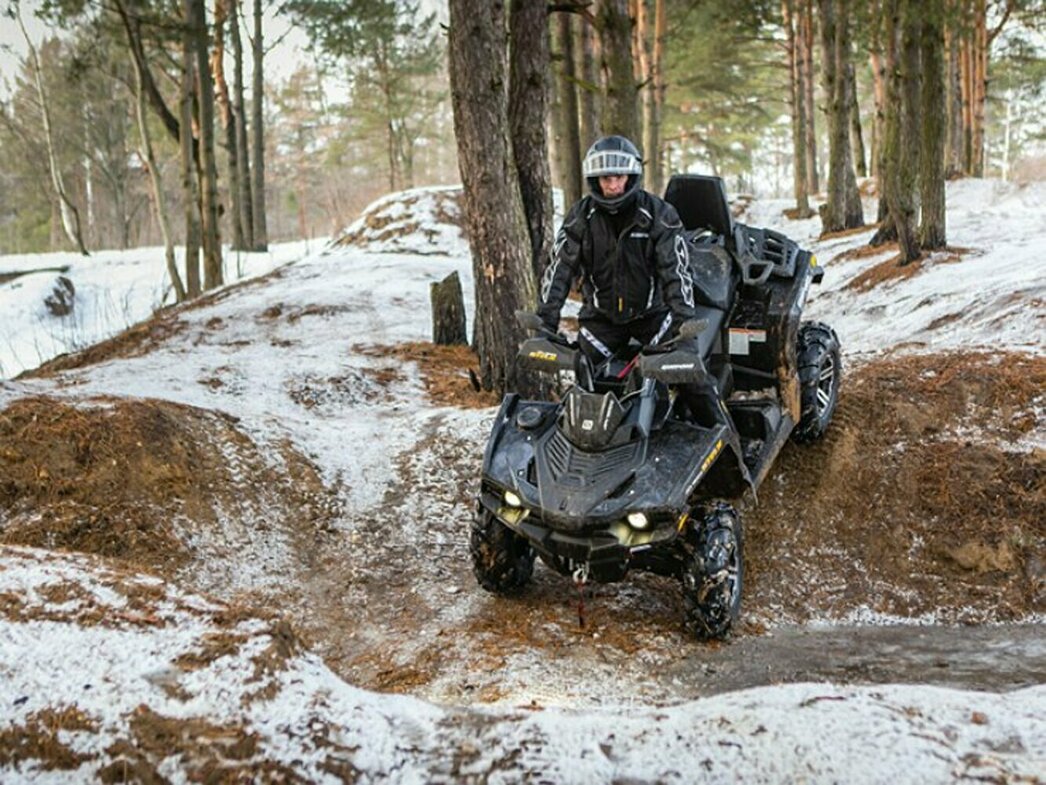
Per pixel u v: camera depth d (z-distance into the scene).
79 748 2.55
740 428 6.03
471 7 8.79
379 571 6.18
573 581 6.03
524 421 5.44
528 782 2.52
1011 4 31.05
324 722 2.76
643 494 4.90
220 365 10.91
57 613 3.24
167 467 6.62
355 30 32.00
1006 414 6.85
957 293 11.79
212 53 30.81
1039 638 5.00
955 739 2.60
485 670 4.70
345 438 8.17
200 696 2.80
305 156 65.31
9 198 61.75
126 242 49.09
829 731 2.63
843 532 6.20
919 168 14.97
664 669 4.68
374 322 14.91
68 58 36.88
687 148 55.97
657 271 5.30
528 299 9.35
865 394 7.45
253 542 6.37
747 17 32.47
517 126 10.30
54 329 24.78
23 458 6.27
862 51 31.33
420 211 25.70
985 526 5.92
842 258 18.08
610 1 13.56
